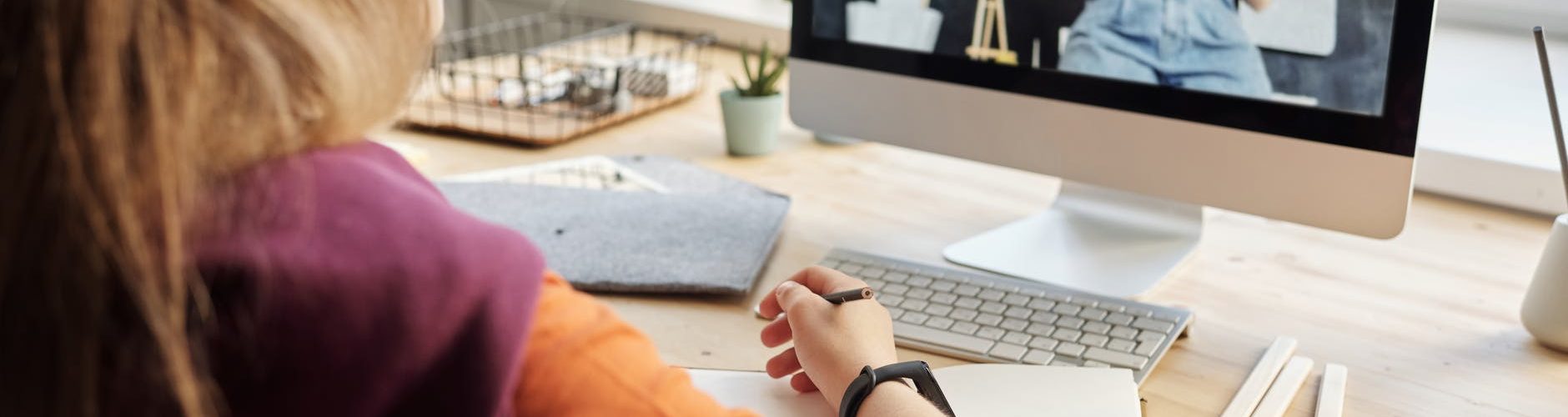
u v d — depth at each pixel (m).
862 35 1.29
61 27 0.40
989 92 1.22
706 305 1.09
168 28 0.41
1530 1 1.72
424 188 0.53
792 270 1.17
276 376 0.46
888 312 0.98
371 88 0.49
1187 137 1.12
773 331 0.95
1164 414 0.91
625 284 1.10
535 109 1.69
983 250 1.22
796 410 0.88
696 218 1.26
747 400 0.89
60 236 0.41
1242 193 1.10
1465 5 1.79
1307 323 1.08
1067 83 1.17
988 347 0.99
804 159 1.55
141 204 0.42
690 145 1.60
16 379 0.42
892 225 1.31
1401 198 1.02
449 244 0.48
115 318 0.42
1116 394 0.89
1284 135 1.07
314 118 0.48
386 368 0.47
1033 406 0.88
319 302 0.46
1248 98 1.08
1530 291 1.04
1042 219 1.30
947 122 1.26
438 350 0.48
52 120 0.40
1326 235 1.30
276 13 0.45
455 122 1.61
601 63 1.88
